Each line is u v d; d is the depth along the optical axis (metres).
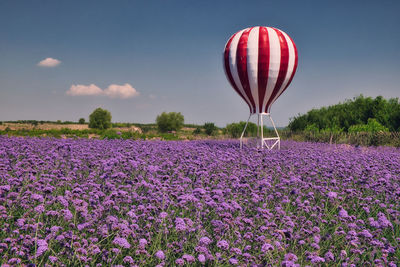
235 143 18.95
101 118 53.28
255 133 30.70
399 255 4.24
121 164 7.32
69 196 4.76
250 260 3.73
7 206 4.66
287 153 11.34
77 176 6.79
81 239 3.90
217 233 4.38
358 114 30.33
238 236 4.27
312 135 25.91
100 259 3.75
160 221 4.44
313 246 3.98
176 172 6.99
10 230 4.10
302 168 8.58
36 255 3.29
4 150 8.52
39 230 4.02
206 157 9.09
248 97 15.11
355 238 4.32
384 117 27.41
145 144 12.76
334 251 4.28
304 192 6.80
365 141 22.27
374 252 4.07
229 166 8.36
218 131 33.66
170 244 3.99
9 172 6.77
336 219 5.32
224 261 3.78
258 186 6.47
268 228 4.35
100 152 9.65
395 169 9.10
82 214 4.23
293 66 14.63
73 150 9.45
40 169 6.97
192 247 4.06
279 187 6.39
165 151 10.30
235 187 6.16
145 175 6.96
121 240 3.57
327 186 6.98
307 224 4.75
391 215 5.45
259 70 14.15
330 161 10.02
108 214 4.48
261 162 8.95
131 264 3.46
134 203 5.54
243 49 14.24
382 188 6.82
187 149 11.16
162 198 5.18
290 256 3.54
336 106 33.66
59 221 4.28
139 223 4.56
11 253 3.58
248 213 5.37
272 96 14.97
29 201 4.80
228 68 14.98
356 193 6.51
